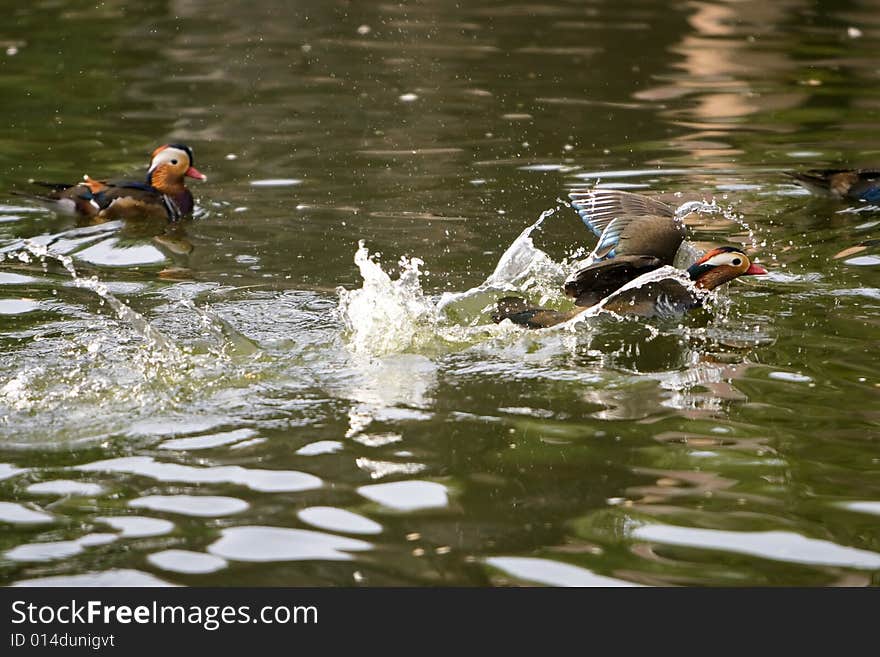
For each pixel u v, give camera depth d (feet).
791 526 26.05
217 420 32.04
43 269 45.96
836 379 34.58
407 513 26.81
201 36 87.76
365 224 50.65
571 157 60.34
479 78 76.48
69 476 28.71
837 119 66.85
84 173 58.18
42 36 86.58
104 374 35.04
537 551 25.16
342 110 69.56
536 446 30.25
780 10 94.58
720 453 29.73
